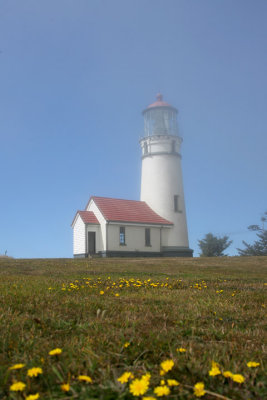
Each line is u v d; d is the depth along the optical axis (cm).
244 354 329
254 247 5250
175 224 3672
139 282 953
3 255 2991
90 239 3409
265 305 634
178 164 3831
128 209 3541
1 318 451
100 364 301
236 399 243
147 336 387
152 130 3859
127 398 240
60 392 249
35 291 694
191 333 411
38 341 364
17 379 268
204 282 1048
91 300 614
